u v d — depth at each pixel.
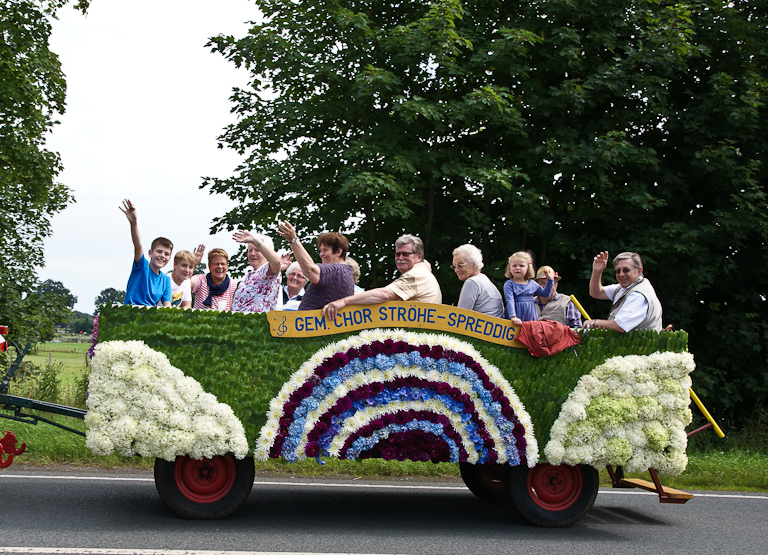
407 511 5.78
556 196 11.24
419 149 10.88
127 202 5.62
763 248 11.04
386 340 5.20
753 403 10.82
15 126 16.36
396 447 5.21
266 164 11.67
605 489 7.21
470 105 10.07
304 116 11.51
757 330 10.80
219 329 5.12
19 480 6.13
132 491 5.93
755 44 11.19
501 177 9.94
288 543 4.58
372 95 10.48
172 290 6.45
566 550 4.74
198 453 4.88
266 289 6.25
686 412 5.49
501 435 5.24
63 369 11.91
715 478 7.77
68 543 4.34
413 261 5.54
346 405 5.07
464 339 5.36
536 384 5.39
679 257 10.61
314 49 11.44
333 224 11.30
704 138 10.73
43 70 16.31
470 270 5.86
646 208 10.17
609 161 10.08
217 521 5.09
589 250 10.78
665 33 10.48
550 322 5.46
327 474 7.12
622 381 5.43
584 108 10.73
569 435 5.31
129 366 4.91
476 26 11.33
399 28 10.41
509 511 5.98
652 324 5.70
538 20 10.97
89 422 4.80
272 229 12.27
